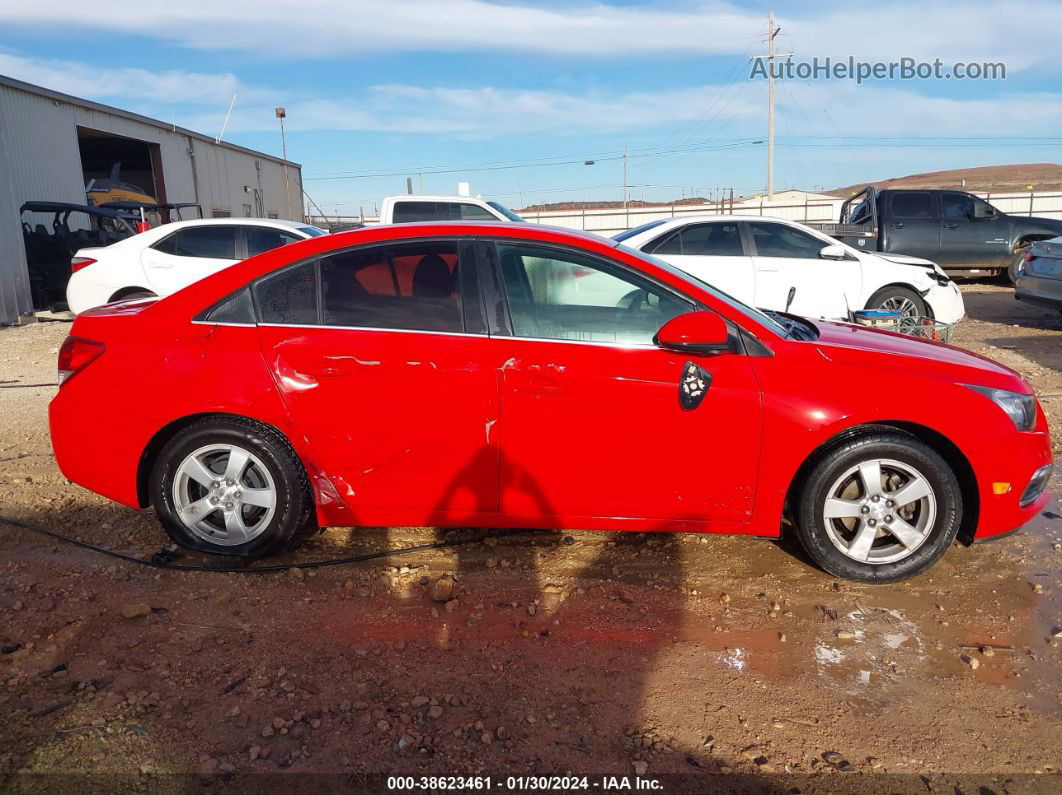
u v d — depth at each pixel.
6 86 15.46
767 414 3.39
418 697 2.75
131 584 3.54
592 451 3.47
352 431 3.52
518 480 3.53
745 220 9.13
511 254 3.57
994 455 3.43
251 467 3.67
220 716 2.63
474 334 3.50
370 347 3.49
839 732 2.61
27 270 13.27
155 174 22.55
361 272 3.59
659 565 3.80
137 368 3.56
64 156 17.52
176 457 3.62
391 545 3.99
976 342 9.88
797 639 3.17
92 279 9.69
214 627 3.20
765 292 8.97
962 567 3.80
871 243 14.73
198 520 3.71
